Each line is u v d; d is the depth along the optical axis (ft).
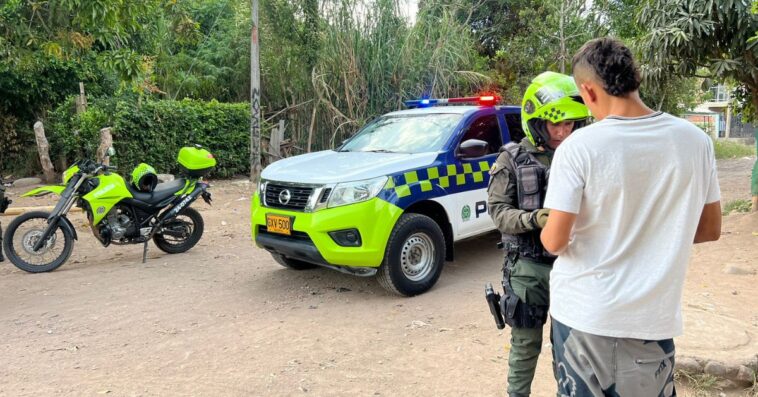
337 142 46.14
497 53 59.98
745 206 27.40
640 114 6.13
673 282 6.02
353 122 44.29
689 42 21.80
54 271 19.98
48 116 46.29
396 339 13.51
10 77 43.32
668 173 5.87
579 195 6.09
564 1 54.54
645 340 6.06
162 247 22.31
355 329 14.19
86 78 47.88
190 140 42.24
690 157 5.91
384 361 12.32
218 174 44.55
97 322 14.85
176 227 21.90
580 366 6.35
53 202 33.22
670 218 5.97
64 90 47.39
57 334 14.03
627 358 6.11
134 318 15.14
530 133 8.56
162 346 13.24
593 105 6.41
